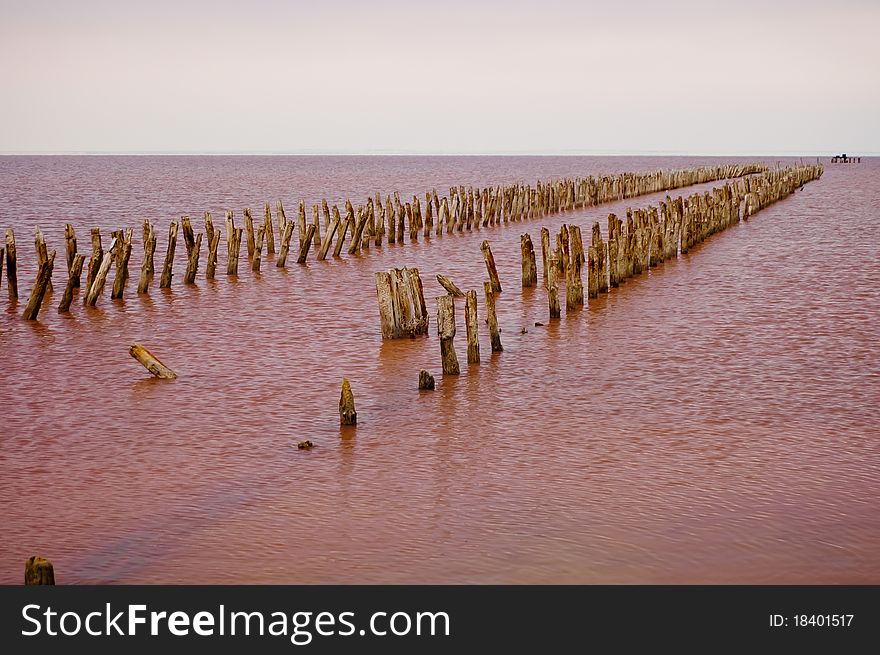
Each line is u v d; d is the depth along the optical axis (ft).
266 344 66.95
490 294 62.95
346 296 87.45
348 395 47.11
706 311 78.18
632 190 218.79
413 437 45.24
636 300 83.66
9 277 82.02
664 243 109.29
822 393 52.80
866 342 66.08
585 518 35.06
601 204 200.75
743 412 49.03
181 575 31.09
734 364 59.77
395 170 570.46
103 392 54.44
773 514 35.32
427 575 30.91
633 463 41.09
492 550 32.53
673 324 72.84
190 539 33.71
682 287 90.53
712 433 45.42
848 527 34.17
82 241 138.72
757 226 151.23
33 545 33.37
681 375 56.95
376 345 66.18
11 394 54.13
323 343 67.05
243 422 48.16
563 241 97.86
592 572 30.96
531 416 48.60
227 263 110.11
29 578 28.68
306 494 37.88
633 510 35.78
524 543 33.01
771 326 71.87
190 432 46.52
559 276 97.81
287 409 50.47
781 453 42.32
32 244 133.69
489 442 44.32
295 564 31.71
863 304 80.94
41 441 45.42
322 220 180.04
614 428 46.37
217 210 208.13
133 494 38.17
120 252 84.12
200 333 70.95
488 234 143.84
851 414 48.60
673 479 39.01
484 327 72.38
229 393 53.88
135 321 75.66
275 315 78.07
